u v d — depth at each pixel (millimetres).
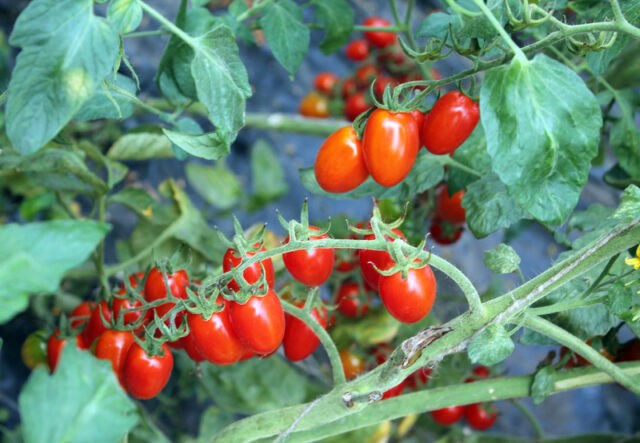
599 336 612
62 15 442
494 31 487
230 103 491
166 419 918
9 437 773
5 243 396
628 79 755
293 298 578
